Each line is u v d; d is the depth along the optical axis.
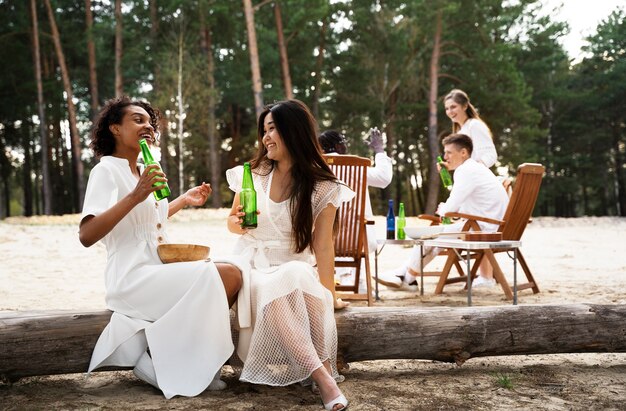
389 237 5.30
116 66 26.02
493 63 26.22
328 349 2.57
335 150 5.12
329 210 2.77
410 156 33.72
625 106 36.47
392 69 27.17
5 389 2.53
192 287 2.50
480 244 4.39
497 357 3.14
